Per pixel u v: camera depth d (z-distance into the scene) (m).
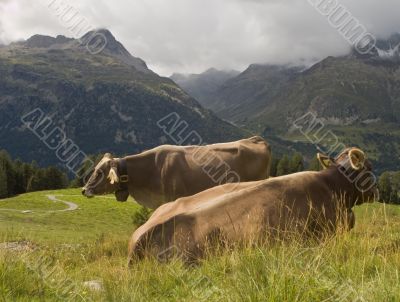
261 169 13.91
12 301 5.23
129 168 13.39
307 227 7.52
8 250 6.85
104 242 14.91
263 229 7.16
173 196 13.27
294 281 4.64
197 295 5.18
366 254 5.90
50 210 71.25
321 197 8.04
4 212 60.09
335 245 6.40
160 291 5.71
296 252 5.97
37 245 11.56
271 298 4.39
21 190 128.50
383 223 7.68
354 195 8.61
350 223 8.30
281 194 7.72
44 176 126.50
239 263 5.80
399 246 6.29
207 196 8.12
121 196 13.59
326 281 4.86
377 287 4.54
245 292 4.65
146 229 7.62
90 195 13.45
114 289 5.59
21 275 5.82
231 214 7.35
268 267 5.27
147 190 13.48
